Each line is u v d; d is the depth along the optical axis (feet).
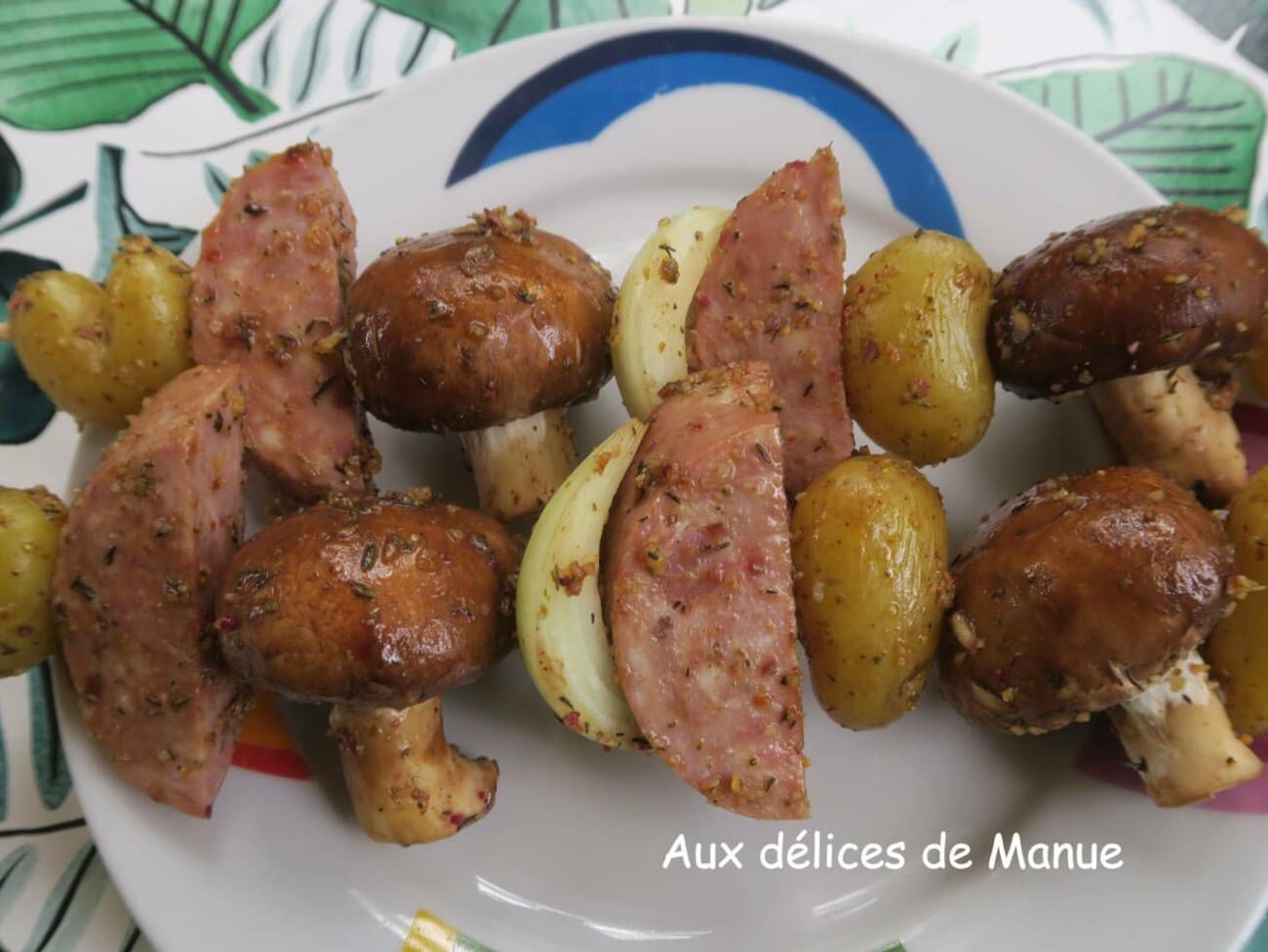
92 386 0.62
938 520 0.59
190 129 0.81
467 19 0.84
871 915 0.66
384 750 0.60
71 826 0.67
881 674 0.57
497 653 0.58
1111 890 0.62
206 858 0.63
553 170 0.73
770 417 0.55
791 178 0.59
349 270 0.65
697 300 0.61
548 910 0.66
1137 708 0.60
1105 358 0.58
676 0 0.85
